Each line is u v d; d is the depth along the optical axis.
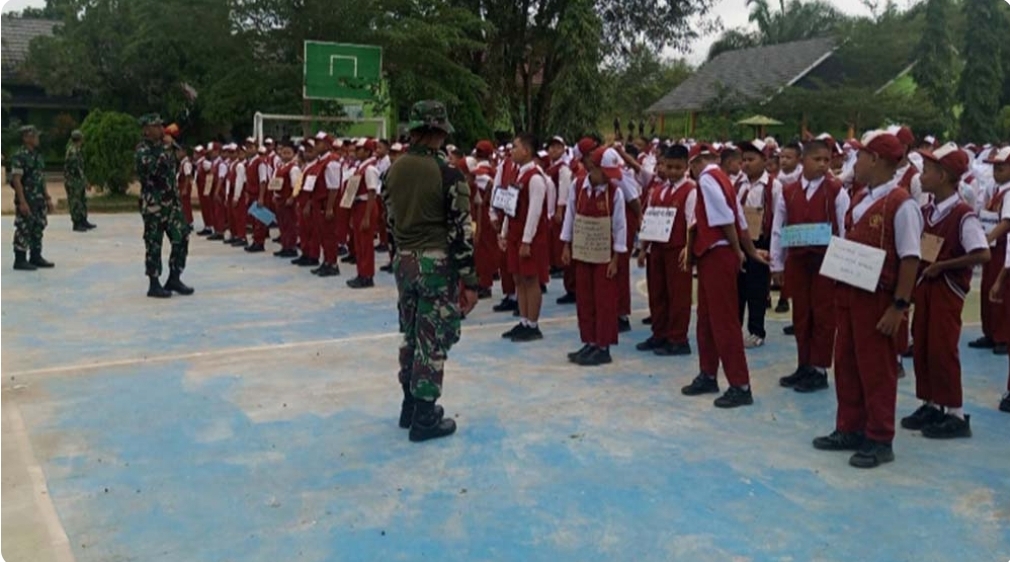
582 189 7.09
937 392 5.52
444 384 6.52
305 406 5.98
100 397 6.16
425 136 5.31
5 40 32.28
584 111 24.84
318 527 4.17
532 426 5.61
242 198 14.38
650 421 5.74
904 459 5.11
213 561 3.84
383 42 22.42
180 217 10.08
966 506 4.44
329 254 11.60
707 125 28.78
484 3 26.28
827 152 6.34
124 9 27.62
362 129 26.47
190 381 6.55
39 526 4.16
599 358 7.16
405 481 4.71
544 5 26.06
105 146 22.14
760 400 6.25
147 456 5.05
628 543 4.01
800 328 6.53
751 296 7.77
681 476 4.80
